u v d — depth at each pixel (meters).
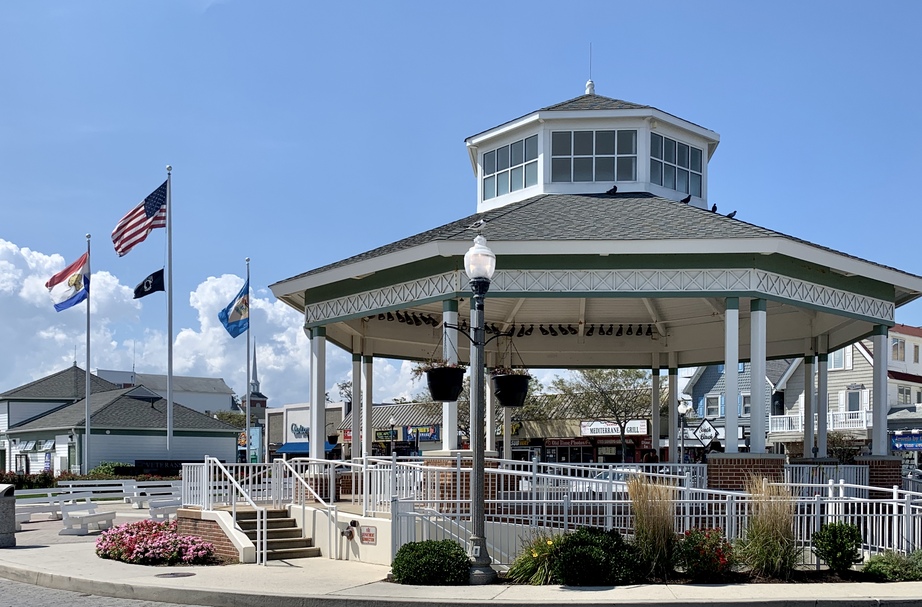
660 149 24.06
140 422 52.47
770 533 14.13
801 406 50.59
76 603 13.27
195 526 18.22
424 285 19.50
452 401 17.55
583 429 52.25
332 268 20.83
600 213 20.45
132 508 31.59
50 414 57.38
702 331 26.98
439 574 13.66
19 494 32.09
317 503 19.14
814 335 25.08
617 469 17.53
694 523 15.76
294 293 22.47
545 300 24.95
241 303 41.84
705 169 25.08
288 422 61.22
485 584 13.65
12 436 58.06
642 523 14.07
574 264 18.66
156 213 39.41
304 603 12.59
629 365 28.66
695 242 18.03
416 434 59.09
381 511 16.94
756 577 13.95
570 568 13.43
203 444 54.66
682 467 19.00
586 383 54.44
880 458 21.08
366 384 25.84
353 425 25.09
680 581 13.72
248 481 21.34
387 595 12.59
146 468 47.78
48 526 25.88
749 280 18.45
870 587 13.16
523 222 19.72
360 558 16.77
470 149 25.89
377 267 19.70
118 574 15.10
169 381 41.31
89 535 22.88
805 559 15.11
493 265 13.83
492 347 27.56
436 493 16.28
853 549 14.29
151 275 41.03
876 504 17.09
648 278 18.59
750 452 18.12
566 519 15.34
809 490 18.33
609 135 23.73
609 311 26.11
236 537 17.11
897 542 15.27
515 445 54.06
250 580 14.34
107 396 56.38
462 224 21.33
